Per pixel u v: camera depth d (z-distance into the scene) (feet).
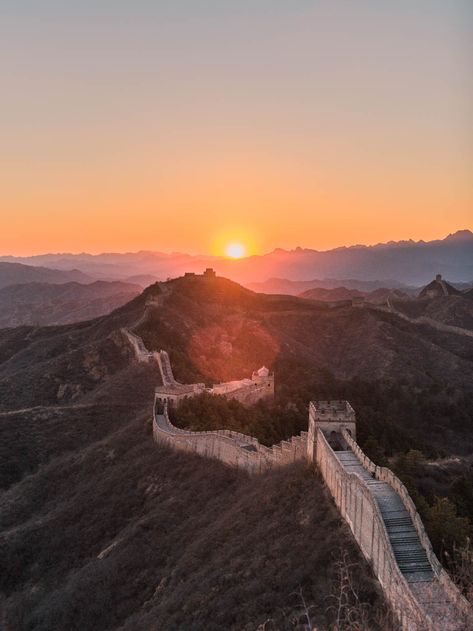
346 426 192.54
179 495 236.02
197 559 182.91
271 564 154.40
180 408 297.12
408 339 649.20
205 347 522.06
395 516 131.85
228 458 241.14
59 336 634.02
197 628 144.15
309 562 146.51
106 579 200.85
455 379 576.61
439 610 103.30
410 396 449.48
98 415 353.10
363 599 124.06
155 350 431.02
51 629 191.62
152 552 205.77
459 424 429.38
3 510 274.77
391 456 256.11
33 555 238.68
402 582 112.37
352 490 150.10
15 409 417.49
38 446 329.31
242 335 572.92
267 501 189.37
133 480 260.83
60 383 439.22
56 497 278.46
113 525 240.12
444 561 127.75
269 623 132.16
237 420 297.12
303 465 196.95
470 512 192.95
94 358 457.27
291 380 425.28
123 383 390.42
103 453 296.71
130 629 164.25
